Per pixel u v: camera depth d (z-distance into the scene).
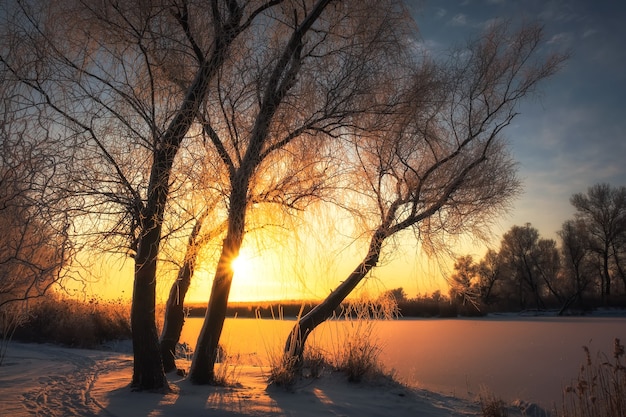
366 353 10.83
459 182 10.82
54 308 18.11
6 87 7.04
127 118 7.85
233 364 11.98
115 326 19.30
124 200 7.57
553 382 11.84
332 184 9.27
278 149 8.83
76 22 8.09
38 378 9.93
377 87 9.23
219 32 8.29
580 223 58.12
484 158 10.88
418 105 9.79
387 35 9.24
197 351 9.10
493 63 11.08
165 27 8.26
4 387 8.84
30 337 17.38
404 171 10.83
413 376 12.31
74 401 7.53
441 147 11.12
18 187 6.54
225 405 7.40
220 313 9.09
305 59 9.11
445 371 13.48
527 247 61.00
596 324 34.19
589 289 59.94
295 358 9.43
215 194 8.12
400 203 10.70
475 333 25.11
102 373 10.70
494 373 13.14
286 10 9.73
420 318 37.25
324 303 10.20
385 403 8.75
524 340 22.09
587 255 58.94
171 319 10.58
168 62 8.26
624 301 56.06
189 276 10.22
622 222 56.22
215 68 8.23
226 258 8.68
